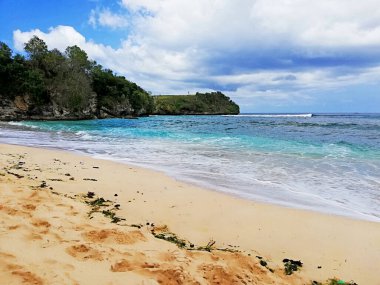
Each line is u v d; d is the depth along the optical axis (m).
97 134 28.50
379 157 15.24
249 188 9.60
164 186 9.45
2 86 57.06
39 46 67.25
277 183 10.25
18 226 4.59
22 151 15.89
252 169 12.38
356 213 7.52
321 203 8.25
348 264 5.03
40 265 3.58
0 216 4.91
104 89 80.62
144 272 3.78
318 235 6.15
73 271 3.59
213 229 6.24
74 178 9.84
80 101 66.38
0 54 58.47
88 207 6.52
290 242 5.79
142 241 4.83
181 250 4.66
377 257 5.28
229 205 7.79
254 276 4.17
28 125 41.19
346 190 9.47
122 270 3.80
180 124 51.16
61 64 66.88
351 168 12.62
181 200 8.04
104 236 4.75
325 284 4.45
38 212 5.43
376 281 4.56
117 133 29.81
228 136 26.64
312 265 4.97
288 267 4.79
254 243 5.69
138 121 63.12
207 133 30.14
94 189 8.63
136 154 16.17
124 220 6.27
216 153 16.50
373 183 10.28
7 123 44.66
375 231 6.39
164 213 6.98
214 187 9.65
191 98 153.75
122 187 9.06
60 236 4.52
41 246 4.10
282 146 19.42
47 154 15.30
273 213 7.33
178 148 18.47
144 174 11.18
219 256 4.59
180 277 3.73
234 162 13.86
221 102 161.88
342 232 6.32
